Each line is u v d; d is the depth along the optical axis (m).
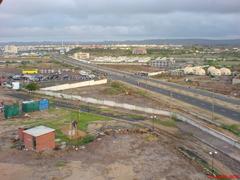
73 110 84.12
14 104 82.81
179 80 148.62
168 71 178.62
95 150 55.25
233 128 70.25
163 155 53.53
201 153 55.62
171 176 45.56
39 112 81.44
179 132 67.38
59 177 44.75
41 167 48.00
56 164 49.16
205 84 134.75
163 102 97.75
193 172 47.16
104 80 135.62
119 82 138.00
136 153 54.19
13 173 45.84
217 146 59.25
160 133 66.12
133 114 81.19
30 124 70.19
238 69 179.50
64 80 139.38
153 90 120.44
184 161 51.22
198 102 98.38
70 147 55.94
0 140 59.56
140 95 108.88
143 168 48.09
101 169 47.56
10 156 51.97
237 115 82.00
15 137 60.62
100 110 84.94
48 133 54.84
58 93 103.81
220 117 79.81
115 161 50.66
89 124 71.00
